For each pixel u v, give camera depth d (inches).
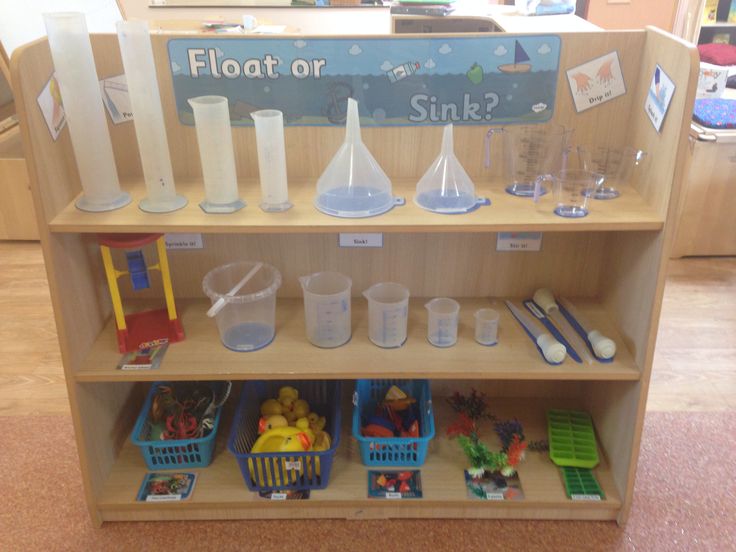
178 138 60.7
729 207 116.9
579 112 59.8
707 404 83.0
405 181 62.0
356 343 63.9
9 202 123.9
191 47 56.7
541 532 65.0
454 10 113.3
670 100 51.5
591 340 62.4
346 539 64.2
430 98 58.9
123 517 65.8
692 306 105.7
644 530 65.1
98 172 54.6
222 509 65.4
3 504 67.9
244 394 70.7
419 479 67.0
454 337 64.1
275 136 52.9
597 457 68.6
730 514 66.9
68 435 77.5
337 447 69.7
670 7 163.6
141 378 59.2
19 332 99.3
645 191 57.0
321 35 56.1
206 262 68.7
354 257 68.9
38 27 106.2
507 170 61.2
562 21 90.2
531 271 69.9
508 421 74.5
